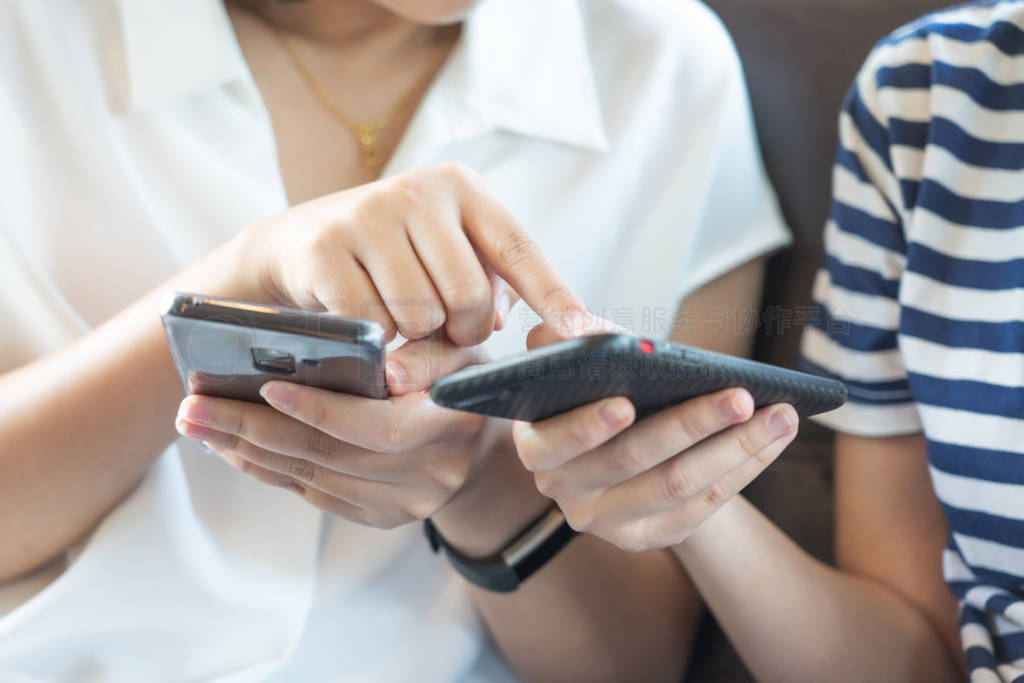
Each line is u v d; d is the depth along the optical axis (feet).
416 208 1.70
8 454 2.04
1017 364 2.23
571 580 2.46
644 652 2.59
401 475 1.87
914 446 2.57
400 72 2.79
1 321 2.33
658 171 2.93
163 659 2.31
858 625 2.37
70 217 2.43
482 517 2.32
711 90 2.89
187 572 2.29
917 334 2.37
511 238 1.73
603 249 2.85
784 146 2.99
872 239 2.54
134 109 2.43
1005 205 2.33
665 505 1.69
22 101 2.38
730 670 2.77
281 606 2.35
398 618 2.52
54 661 2.21
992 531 2.25
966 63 2.41
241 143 2.53
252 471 1.96
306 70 2.77
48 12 2.39
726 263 2.91
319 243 1.69
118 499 2.25
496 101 2.67
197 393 1.65
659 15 2.93
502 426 2.24
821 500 2.93
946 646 2.45
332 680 2.39
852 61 2.85
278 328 1.41
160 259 2.47
